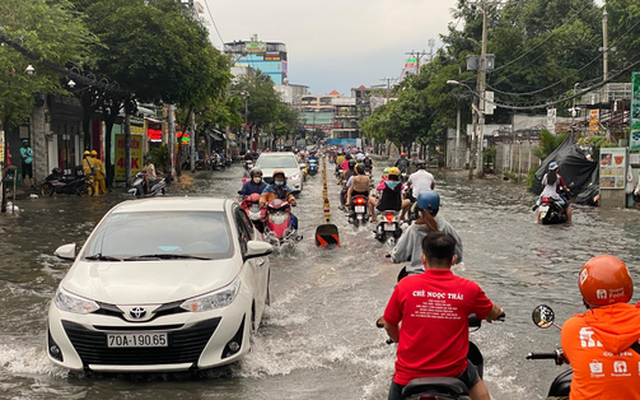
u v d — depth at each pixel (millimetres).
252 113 80500
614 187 21109
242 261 6391
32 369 5750
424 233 5953
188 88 26219
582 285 3143
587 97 40750
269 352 6176
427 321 3623
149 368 5391
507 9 58844
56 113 29594
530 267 10672
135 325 5352
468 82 48375
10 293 8688
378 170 50969
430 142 64062
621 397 2986
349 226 15742
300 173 25375
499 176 40562
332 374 5656
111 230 6680
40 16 18594
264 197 12539
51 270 10188
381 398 5133
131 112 31422
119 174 30250
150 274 5855
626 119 30109
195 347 5449
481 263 11016
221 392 5258
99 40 22984
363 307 7918
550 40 47094
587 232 14898
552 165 16656
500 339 6707
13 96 18922
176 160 38844
